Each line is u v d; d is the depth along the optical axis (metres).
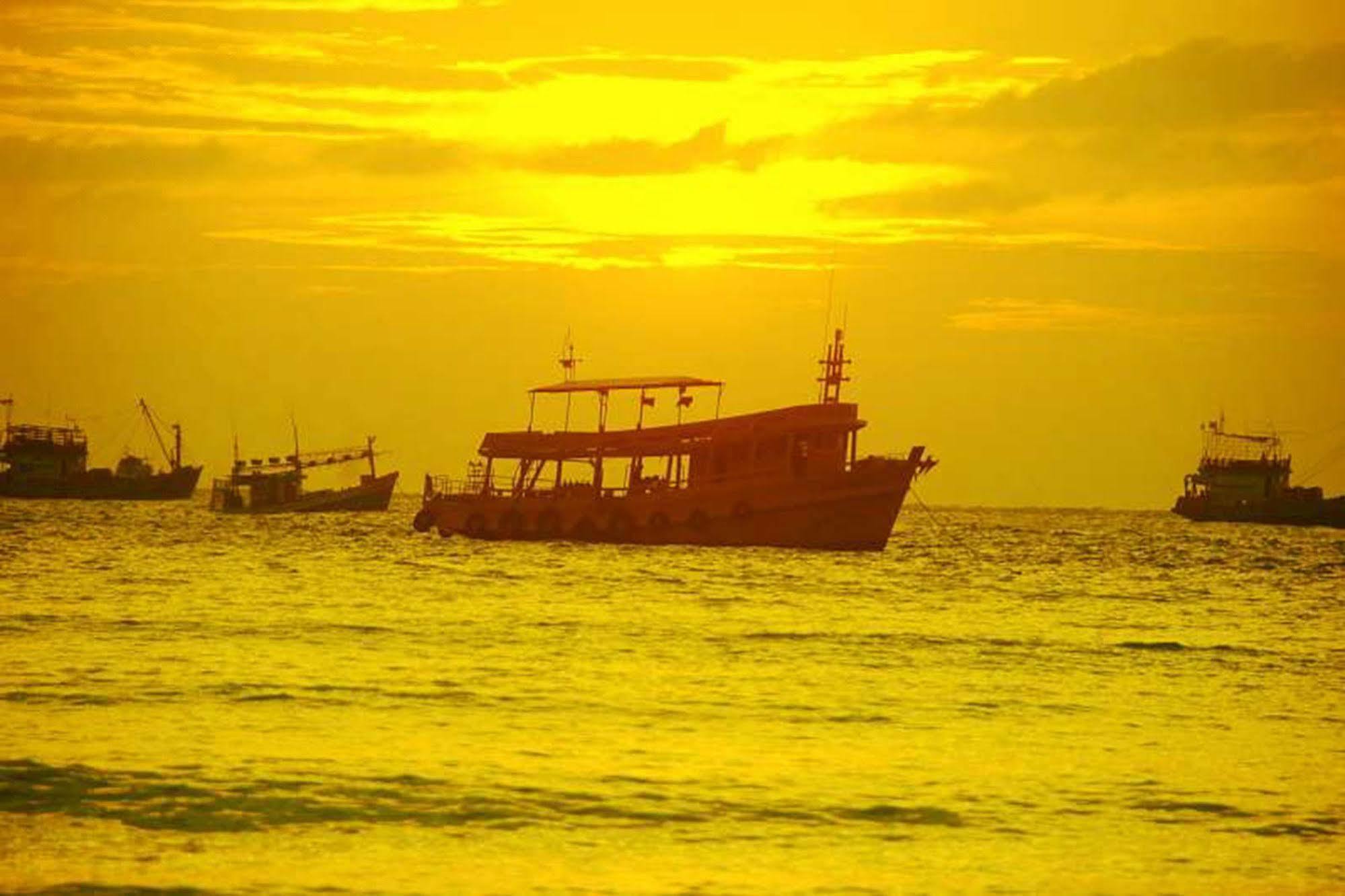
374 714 152.75
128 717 148.38
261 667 181.00
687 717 154.62
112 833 111.12
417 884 102.56
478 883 103.00
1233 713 165.50
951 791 126.88
